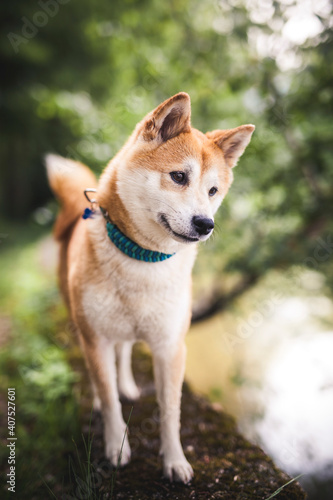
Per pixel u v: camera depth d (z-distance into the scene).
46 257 6.58
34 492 1.85
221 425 2.29
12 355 3.10
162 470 1.92
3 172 10.77
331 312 4.05
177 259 1.89
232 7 3.02
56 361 2.80
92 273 1.85
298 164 3.45
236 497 1.76
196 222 1.69
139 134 1.81
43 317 3.86
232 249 3.78
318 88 2.87
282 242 3.55
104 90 6.80
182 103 1.74
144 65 3.61
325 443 2.53
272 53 2.95
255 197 3.58
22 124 7.18
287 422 2.74
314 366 3.42
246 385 3.18
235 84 3.27
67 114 3.65
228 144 2.00
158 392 1.94
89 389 2.64
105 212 1.87
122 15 4.50
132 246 1.79
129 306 1.83
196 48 3.63
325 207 3.43
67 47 6.60
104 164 3.40
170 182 1.75
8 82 6.86
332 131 3.10
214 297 4.32
